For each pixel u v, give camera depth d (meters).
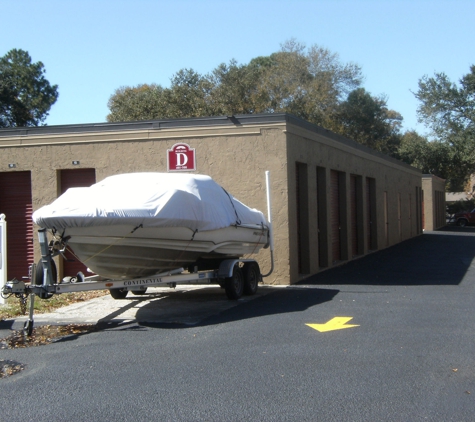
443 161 56.22
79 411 5.79
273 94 48.53
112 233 10.13
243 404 5.86
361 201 23.25
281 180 14.99
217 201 12.14
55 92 57.38
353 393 6.11
